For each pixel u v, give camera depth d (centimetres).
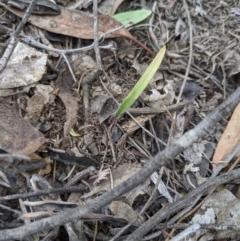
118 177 21
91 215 19
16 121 20
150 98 23
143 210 20
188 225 20
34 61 23
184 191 22
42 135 20
